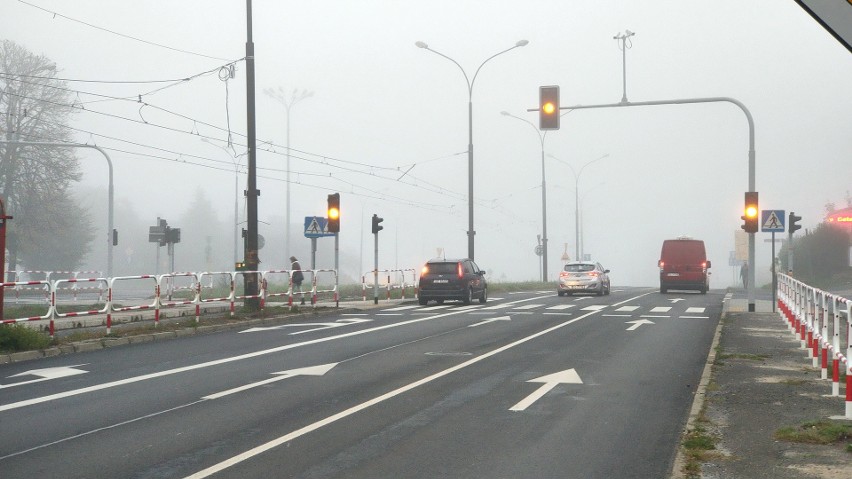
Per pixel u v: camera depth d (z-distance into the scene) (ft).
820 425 28.78
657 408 33.99
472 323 75.05
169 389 38.63
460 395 37.01
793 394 36.01
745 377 41.04
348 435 28.86
